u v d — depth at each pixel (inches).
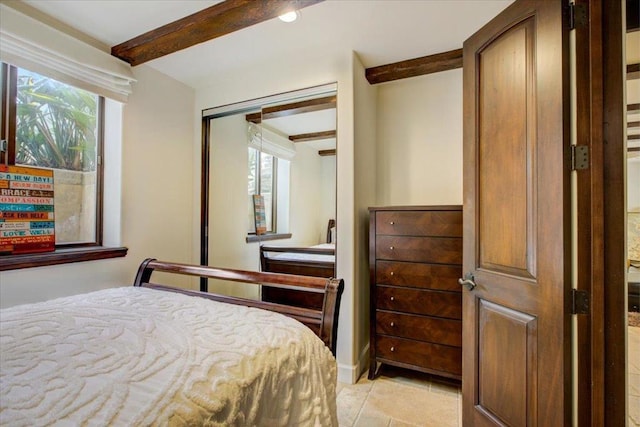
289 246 100.2
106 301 53.9
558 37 44.8
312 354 44.3
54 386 28.3
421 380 86.4
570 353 43.9
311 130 94.7
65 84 73.6
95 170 85.9
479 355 60.4
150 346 36.6
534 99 48.6
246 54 88.6
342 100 86.4
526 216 50.1
